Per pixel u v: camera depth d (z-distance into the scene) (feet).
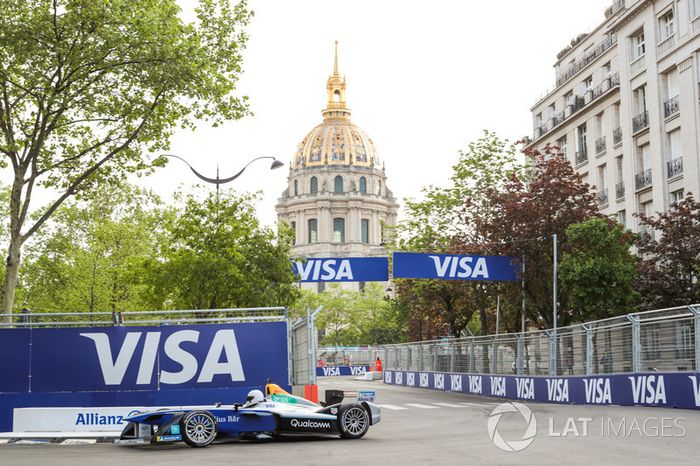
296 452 40.73
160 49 70.13
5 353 55.77
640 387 66.18
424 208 142.31
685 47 125.18
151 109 73.15
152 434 45.68
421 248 141.69
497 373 106.32
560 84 176.04
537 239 111.14
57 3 68.69
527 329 154.10
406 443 44.93
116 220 177.68
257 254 110.52
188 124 78.23
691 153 123.44
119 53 69.82
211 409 45.88
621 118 146.10
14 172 72.23
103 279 149.07
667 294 108.47
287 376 58.34
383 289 482.28
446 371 130.82
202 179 111.04
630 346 68.49
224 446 45.14
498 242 110.01
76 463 37.45
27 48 67.72
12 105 73.31
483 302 133.28
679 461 32.89
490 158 140.15
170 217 134.92
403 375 158.61
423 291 147.43
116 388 56.39
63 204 175.73
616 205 149.79
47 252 166.20
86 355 56.34
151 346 57.00
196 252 110.22
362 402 49.06
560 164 114.93
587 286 102.94
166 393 56.75
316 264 109.91
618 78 148.56
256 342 58.29
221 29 78.07
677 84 128.88
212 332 57.88
